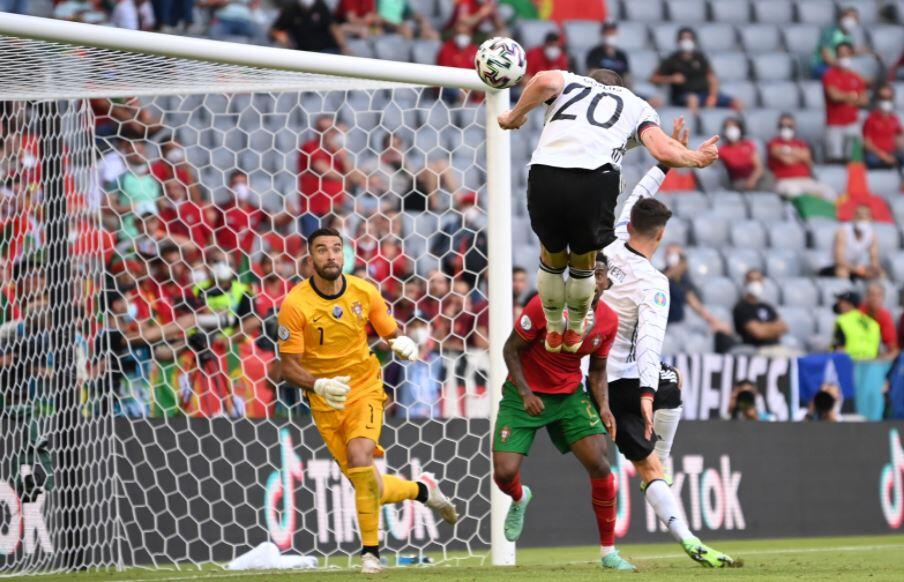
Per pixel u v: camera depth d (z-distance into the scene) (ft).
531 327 73.10
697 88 197.16
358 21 190.29
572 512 108.68
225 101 166.40
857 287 174.09
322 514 98.99
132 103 139.74
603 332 73.20
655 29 209.67
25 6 172.65
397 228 137.59
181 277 111.55
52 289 90.07
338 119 171.63
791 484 118.52
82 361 88.89
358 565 90.53
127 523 92.89
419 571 74.28
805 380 120.47
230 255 124.67
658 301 75.05
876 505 122.62
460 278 133.80
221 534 95.81
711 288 165.27
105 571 87.20
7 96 88.33
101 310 98.99
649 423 74.08
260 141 166.30
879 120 202.08
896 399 124.67
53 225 90.48
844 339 148.15
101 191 121.29
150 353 102.83
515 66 65.26
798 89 205.98
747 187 190.70
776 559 85.46
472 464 103.81
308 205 128.06
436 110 176.24
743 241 181.27
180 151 135.64
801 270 178.09
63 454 87.97
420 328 115.03
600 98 64.08
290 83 88.33
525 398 73.82
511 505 79.00
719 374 117.19
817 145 202.49
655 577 65.05
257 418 97.91
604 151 63.16
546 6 207.00
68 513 87.45
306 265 128.77
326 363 77.66
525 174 178.60
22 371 90.22
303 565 90.58
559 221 63.62
